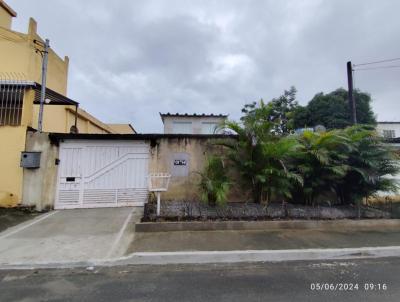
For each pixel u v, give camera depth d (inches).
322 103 842.2
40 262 159.2
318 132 292.0
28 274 149.4
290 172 255.9
